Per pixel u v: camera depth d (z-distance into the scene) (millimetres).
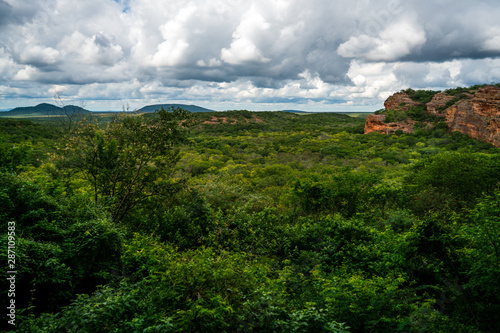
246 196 12531
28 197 6656
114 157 10336
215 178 13484
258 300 4289
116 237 6531
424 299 5301
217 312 3826
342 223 9492
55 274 4941
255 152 65312
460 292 5164
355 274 6598
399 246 6168
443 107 88875
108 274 5922
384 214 12898
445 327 4371
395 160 52844
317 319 3799
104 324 3576
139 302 4234
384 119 90750
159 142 10625
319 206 13438
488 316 4789
